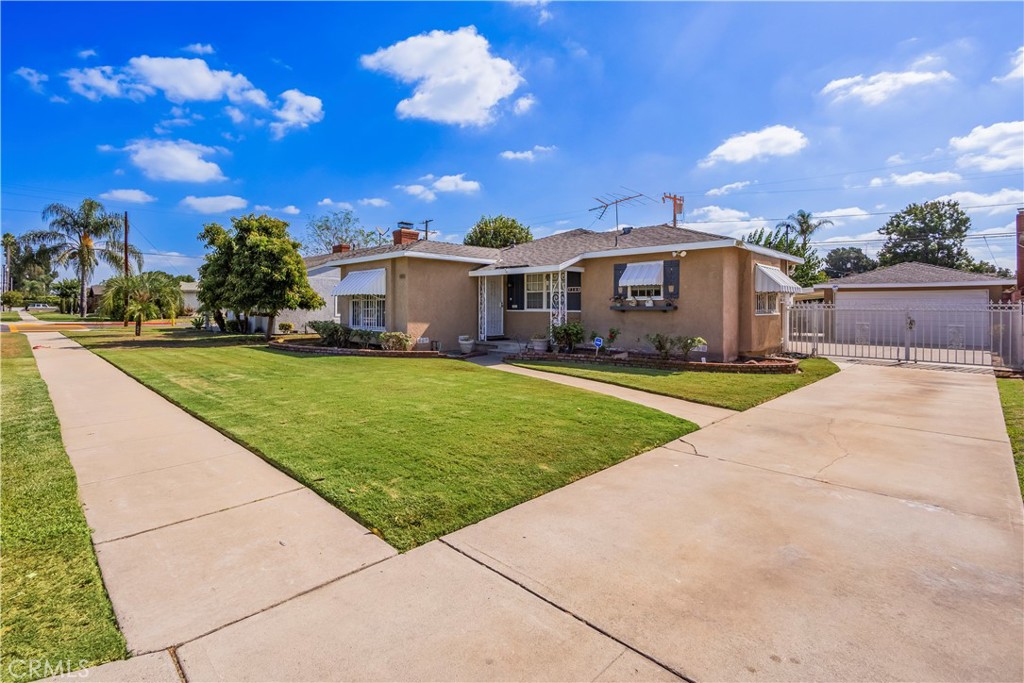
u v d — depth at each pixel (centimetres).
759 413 930
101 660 291
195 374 1360
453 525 468
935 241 4675
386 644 307
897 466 636
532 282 2022
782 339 1986
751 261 1650
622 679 278
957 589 364
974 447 714
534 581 377
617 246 1761
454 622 328
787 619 330
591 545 433
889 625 324
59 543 430
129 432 786
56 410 943
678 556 414
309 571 390
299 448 686
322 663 290
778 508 509
